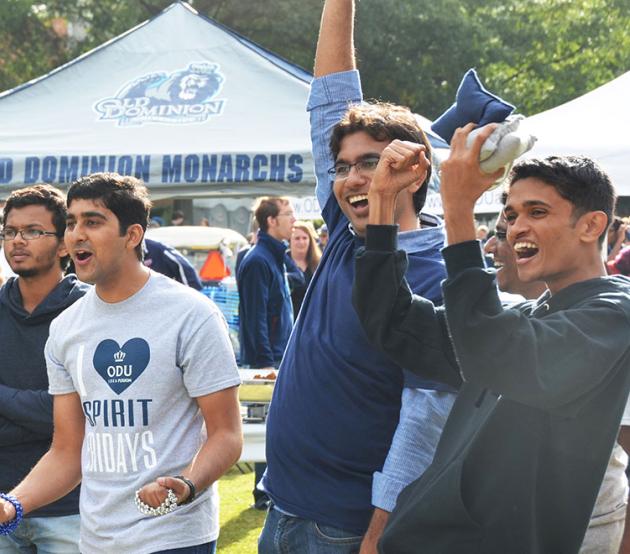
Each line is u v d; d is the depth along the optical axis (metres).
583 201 2.06
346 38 3.22
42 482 3.00
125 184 2.94
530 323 1.87
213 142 6.87
